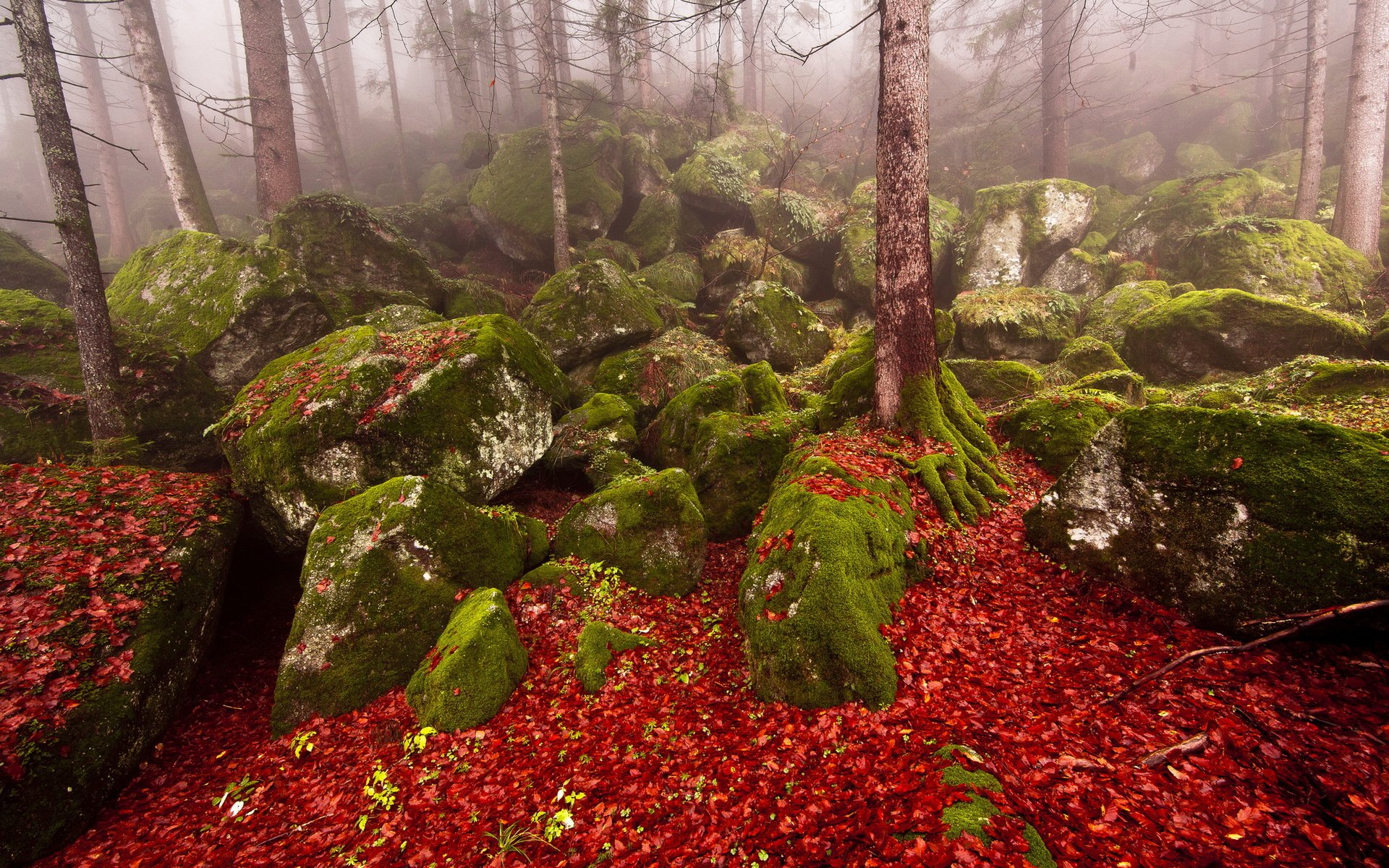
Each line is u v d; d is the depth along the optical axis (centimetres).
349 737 495
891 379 745
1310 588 377
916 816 300
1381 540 359
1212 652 360
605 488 729
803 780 364
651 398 1021
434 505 602
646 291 1337
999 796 303
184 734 532
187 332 958
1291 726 324
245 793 448
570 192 1625
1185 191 1555
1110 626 446
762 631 459
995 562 549
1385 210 1427
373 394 695
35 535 553
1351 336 971
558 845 356
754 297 1251
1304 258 1261
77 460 721
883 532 499
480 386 756
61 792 412
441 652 523
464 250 1742
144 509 624
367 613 550
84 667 471
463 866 351
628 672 519
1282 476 403
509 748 449
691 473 805
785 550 486
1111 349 1092
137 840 414
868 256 1488
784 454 798
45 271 1190
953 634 461
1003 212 1541
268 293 958
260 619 705
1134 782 307
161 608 539
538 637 576
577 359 1113
